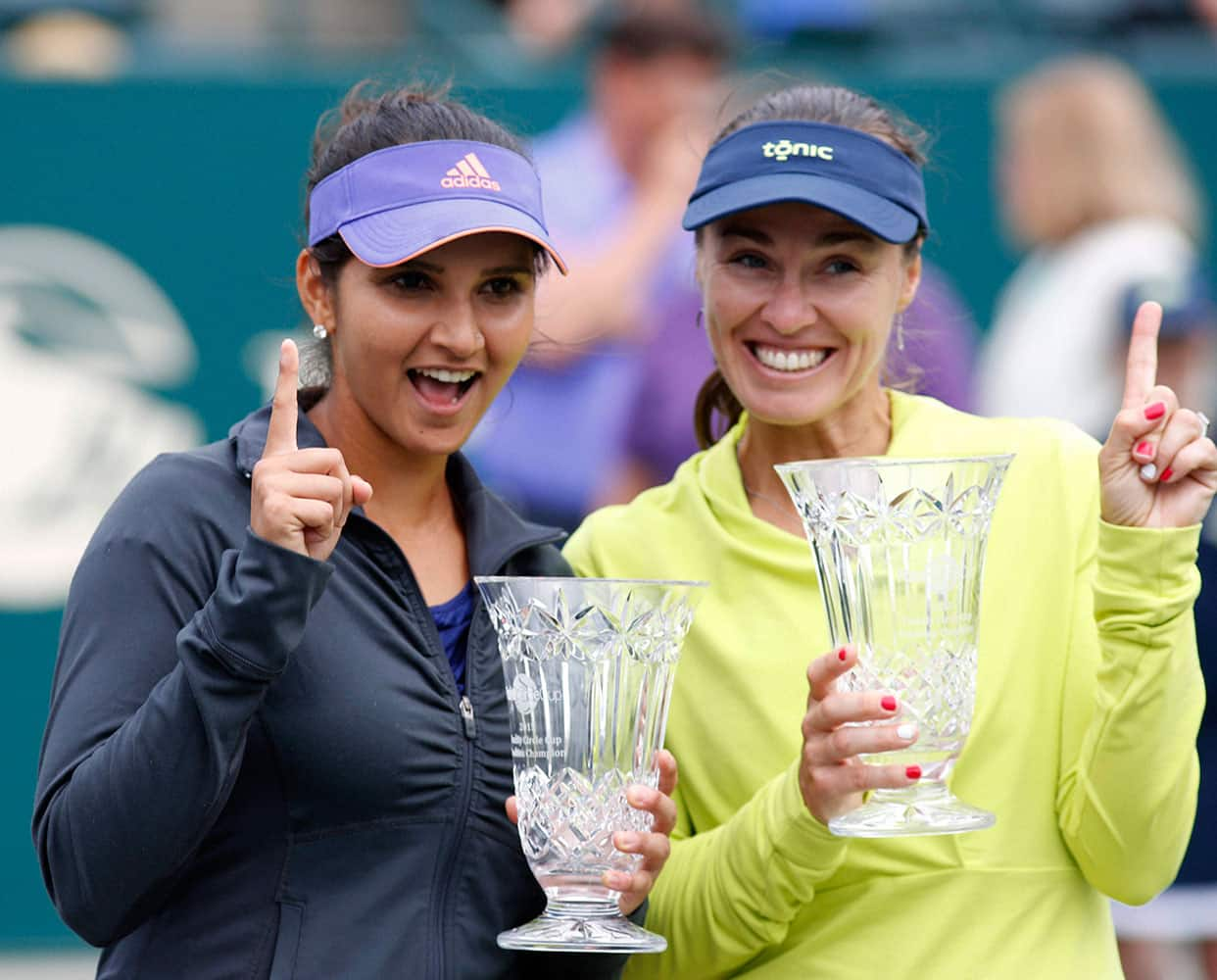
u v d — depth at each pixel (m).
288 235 19.62
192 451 9.59
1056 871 10.17
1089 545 10.41
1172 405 9.25
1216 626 16.50
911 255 11.08
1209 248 21.17
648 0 19.86
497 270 9.52
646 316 19.62
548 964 9.92
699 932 10.15
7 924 18.94
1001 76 21.17
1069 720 10.18
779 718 10.41
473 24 24.95
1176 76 21.28
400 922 9.16
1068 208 20.80
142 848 8.60
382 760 9.18
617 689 8.87
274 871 9.12
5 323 19.06
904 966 9.98
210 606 8.55
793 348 10.51
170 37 24.48
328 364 10.21
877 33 25.17
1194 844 17.22
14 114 19.14
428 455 9.88
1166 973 18.19
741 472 11.21
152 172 19.41
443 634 9.76
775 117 10.76
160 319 19.38
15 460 19.02
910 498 8.79
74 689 8.98
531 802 8.99
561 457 19.56
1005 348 20.97
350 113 10.08
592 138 20.12
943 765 9.08
